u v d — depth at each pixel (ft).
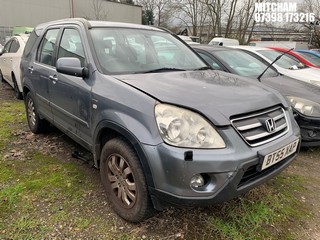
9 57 24.73
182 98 7.65
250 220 8.75
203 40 100.48
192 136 7.06
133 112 7.77
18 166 11.83
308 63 24.35
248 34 98.32
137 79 9.00
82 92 9.82
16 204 9.32
